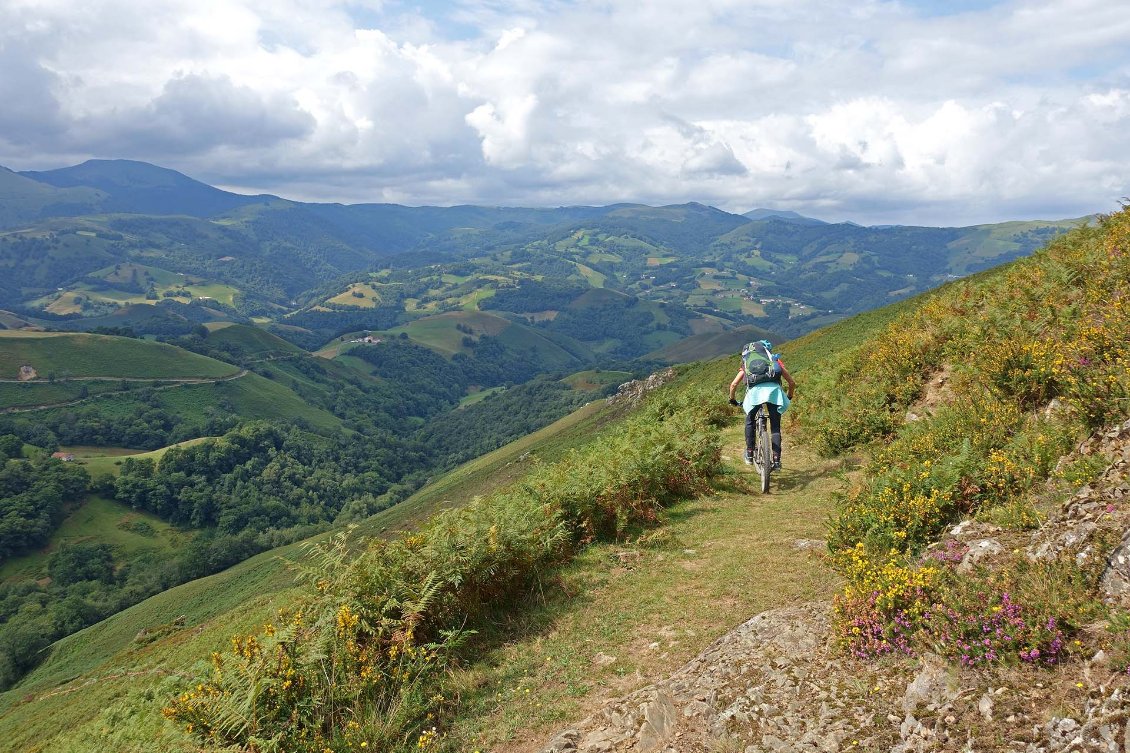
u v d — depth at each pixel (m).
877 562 4.43
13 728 33.53
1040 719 2.60
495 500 9.62
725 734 3.44
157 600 109.44
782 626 4.32
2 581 138.38
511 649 5.53
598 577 6.82
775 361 9.20
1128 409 4.74
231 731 4.25
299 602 5.86
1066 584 3.21
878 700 3.26
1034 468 5.07
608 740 3.69
